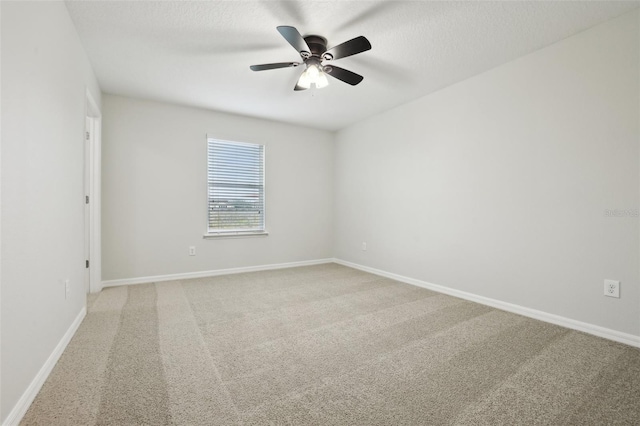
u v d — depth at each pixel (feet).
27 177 4.75
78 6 6.66
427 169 12.00
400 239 13.26
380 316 8.83
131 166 12.28
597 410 4.72
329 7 6.77
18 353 4.42
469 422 4.45
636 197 6.90
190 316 8.71
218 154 14.25
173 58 9.07
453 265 10.98
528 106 8.79
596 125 7.47
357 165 15.84
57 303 6.13
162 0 6.51
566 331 7.74
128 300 10.14
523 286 8.95
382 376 5.66
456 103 10.85
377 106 13.33
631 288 6.97
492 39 8.04
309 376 5.65
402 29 7.59
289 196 16.19
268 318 8.62
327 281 13.05
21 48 4.55
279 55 8.93
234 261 14.65
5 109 4.09
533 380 5.55
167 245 13.05
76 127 7.56
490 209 9.79
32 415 4.48
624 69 7.01
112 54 8.80
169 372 5.72
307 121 15.65
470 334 7.57
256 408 4.72
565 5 6.66
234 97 12.22
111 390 5.12
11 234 4.24
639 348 6.79
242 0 6.55
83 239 8.33
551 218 8.32
